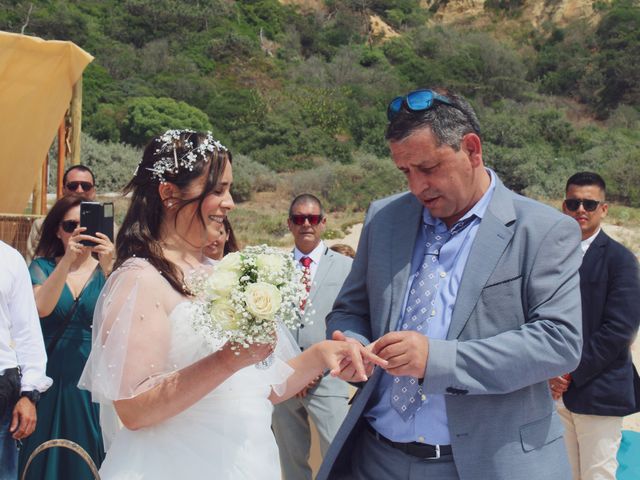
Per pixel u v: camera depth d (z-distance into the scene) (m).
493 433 2.53
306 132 39.47
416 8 77.38
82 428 4.21
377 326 2.79
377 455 2.77
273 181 31.91
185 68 48.22
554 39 69.75
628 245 20.55
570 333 2.46
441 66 56.50
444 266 2.70
